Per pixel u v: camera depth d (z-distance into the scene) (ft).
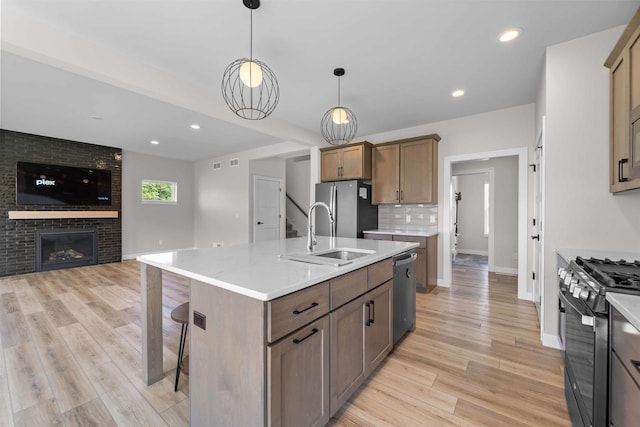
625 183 5.69
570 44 7.23
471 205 23.94
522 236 11.70
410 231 13.98
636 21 4.96
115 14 6.27
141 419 5.08
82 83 9.49
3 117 13.00
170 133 15.87
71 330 8.64
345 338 5.24
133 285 13.66
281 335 3.80
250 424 3.82
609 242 6.88
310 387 4.37
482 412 5.28
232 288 3.92
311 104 11.61
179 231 23.49
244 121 11.73
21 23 6.26
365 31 6.93
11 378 6.23
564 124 7.30
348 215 14.05
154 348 6.12
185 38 7.18
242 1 5.90
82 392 5.79
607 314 3.42
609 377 3.37
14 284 13.83
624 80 5.61
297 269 4.90
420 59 8.20
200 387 4.55
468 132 12.92
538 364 6.84
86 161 18.15
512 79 9.38
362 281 5.81
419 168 13.42
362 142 14.30
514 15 6.36
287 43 7.42
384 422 5.04
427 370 6.63
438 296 12.13
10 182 15.49
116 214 19.12
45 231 16.62
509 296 12.17
